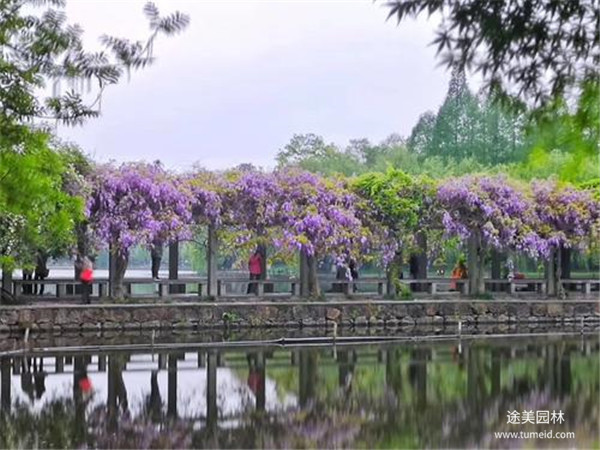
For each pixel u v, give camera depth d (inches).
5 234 671.8
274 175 856.3
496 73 148.6
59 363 550.0
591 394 451.8
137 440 345.1
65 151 737.0
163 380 488.7
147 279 822.5
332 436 356.8
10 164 350.6
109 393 446.3
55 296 789.9
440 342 691.4
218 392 452.4
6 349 611.5
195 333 735.7
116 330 740.0
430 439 351.9
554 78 148.8
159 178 807.1
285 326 793.6
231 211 838.5
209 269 836.6
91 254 789.2
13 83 260.5
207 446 336.8
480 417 395.5
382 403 426.0
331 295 867.4
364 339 700.0
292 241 831.1
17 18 246.2
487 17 141.3
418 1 142.6
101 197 780.6
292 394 449.1
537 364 563.5
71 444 336.8
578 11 140.9
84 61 250.2
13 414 391.2
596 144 156.2
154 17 390.9
